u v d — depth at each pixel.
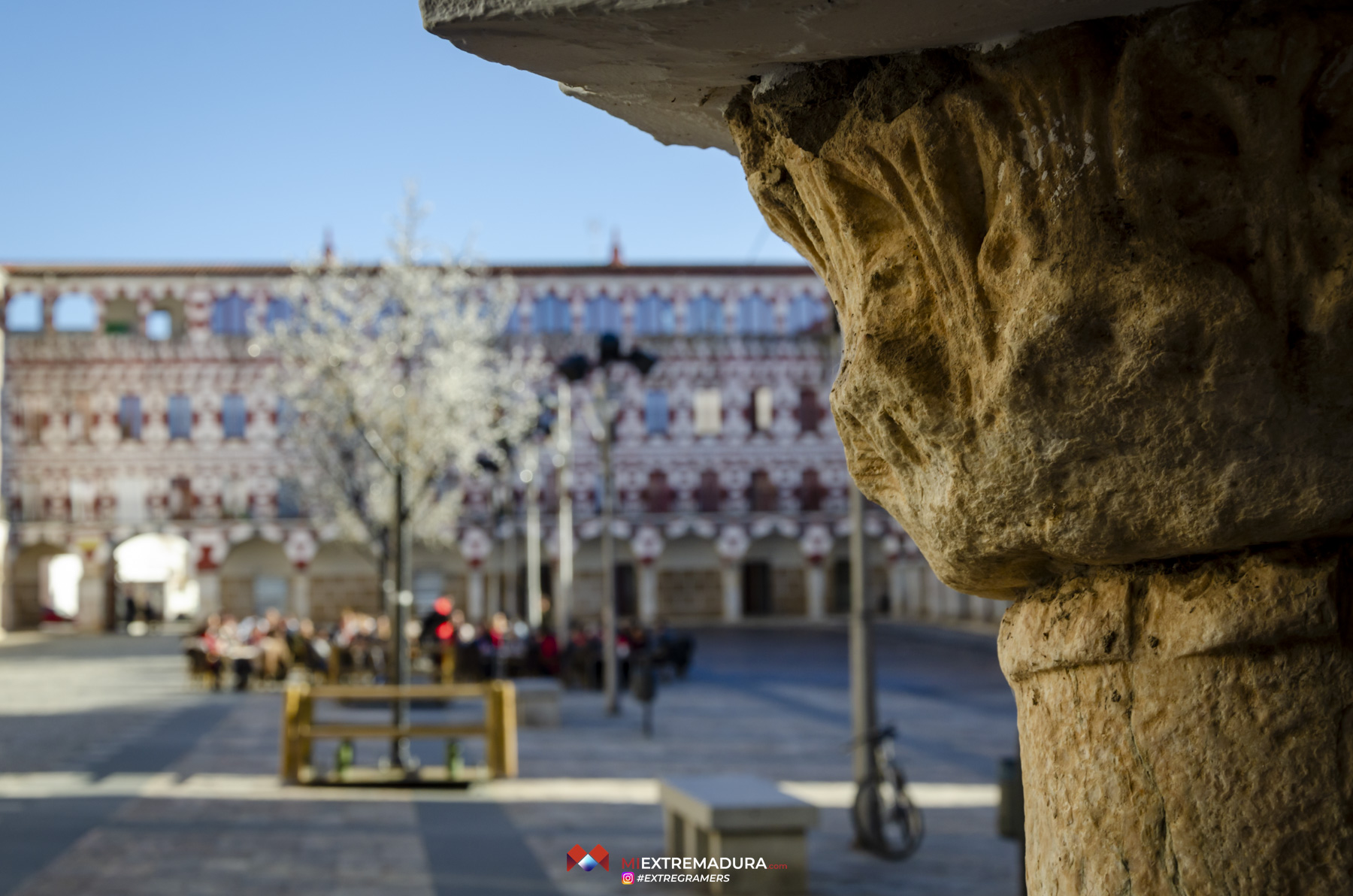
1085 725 2.23
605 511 26.08
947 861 10.91
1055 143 2.01
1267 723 2.00
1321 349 1.91
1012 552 2.23
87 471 57.47
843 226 2.28
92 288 57.69
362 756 18.73
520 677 32.91
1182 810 2.05
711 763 17.75
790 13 1.97
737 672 38.25
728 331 61.06
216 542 57.59
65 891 9.46
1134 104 1.97
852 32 2.04
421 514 44.94
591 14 2.00
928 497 2.30
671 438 60.34
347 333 37.28
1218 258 1.95
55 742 19.83
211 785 15.23
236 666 30.86
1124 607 2.16
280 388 40.09
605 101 2.55
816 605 60.66
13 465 57.19
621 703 28.22
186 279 58.19
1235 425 1.95
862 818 11.35
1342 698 1.98
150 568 61.22
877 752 11.59
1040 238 2.00
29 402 57.53
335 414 36.00
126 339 57.62
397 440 35.72
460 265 38.97
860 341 2.26
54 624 59.12
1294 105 1.92
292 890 9.57
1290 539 2.03
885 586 63.06
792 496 60.84
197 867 10.39
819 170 2.27
